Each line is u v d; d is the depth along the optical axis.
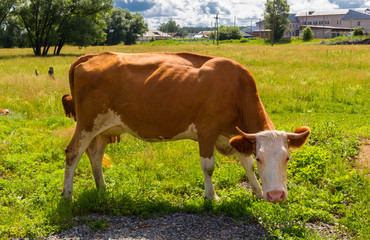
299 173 6.33
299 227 4.43
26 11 45.53
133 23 120.94
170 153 7.57
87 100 5.57
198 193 5.89
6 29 80.75
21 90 14.28
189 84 5.29
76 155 5.55
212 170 5.38
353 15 117.56
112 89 5.49
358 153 7.44
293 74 18.97
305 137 4.46
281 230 4.44
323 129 8.68
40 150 7.75
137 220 4.90
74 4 50.34
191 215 5.02
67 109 6.22
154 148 7.98
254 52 38.22
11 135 8.57
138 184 6.00
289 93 14.49
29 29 48.88
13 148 7.66
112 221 4.87
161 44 80.69
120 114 5.56
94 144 5.91
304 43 77.56
